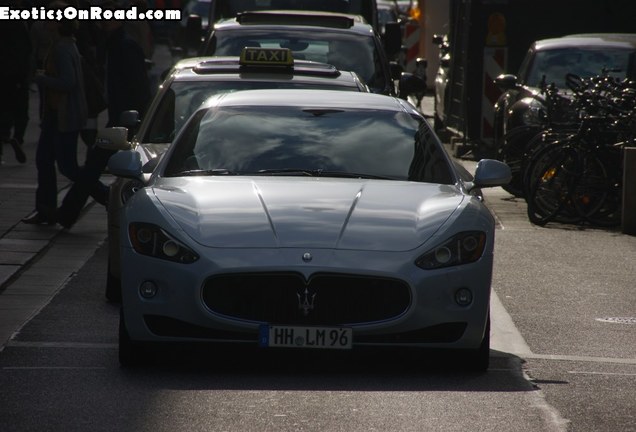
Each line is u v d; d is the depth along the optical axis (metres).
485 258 20.56
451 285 20.17
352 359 21.80
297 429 17.08
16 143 50.78
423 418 17.81
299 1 52.75
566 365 21.78
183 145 23.50
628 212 38.19
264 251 19.91
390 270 19.86
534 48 49.53
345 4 52.69
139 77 41.41
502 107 50.16
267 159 23.03
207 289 19.89
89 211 39.84
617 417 18.14
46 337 23.22
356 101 24.88
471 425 17.50
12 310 25.75
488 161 23.42
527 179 39.91
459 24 59.75
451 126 61.84
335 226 20.39
